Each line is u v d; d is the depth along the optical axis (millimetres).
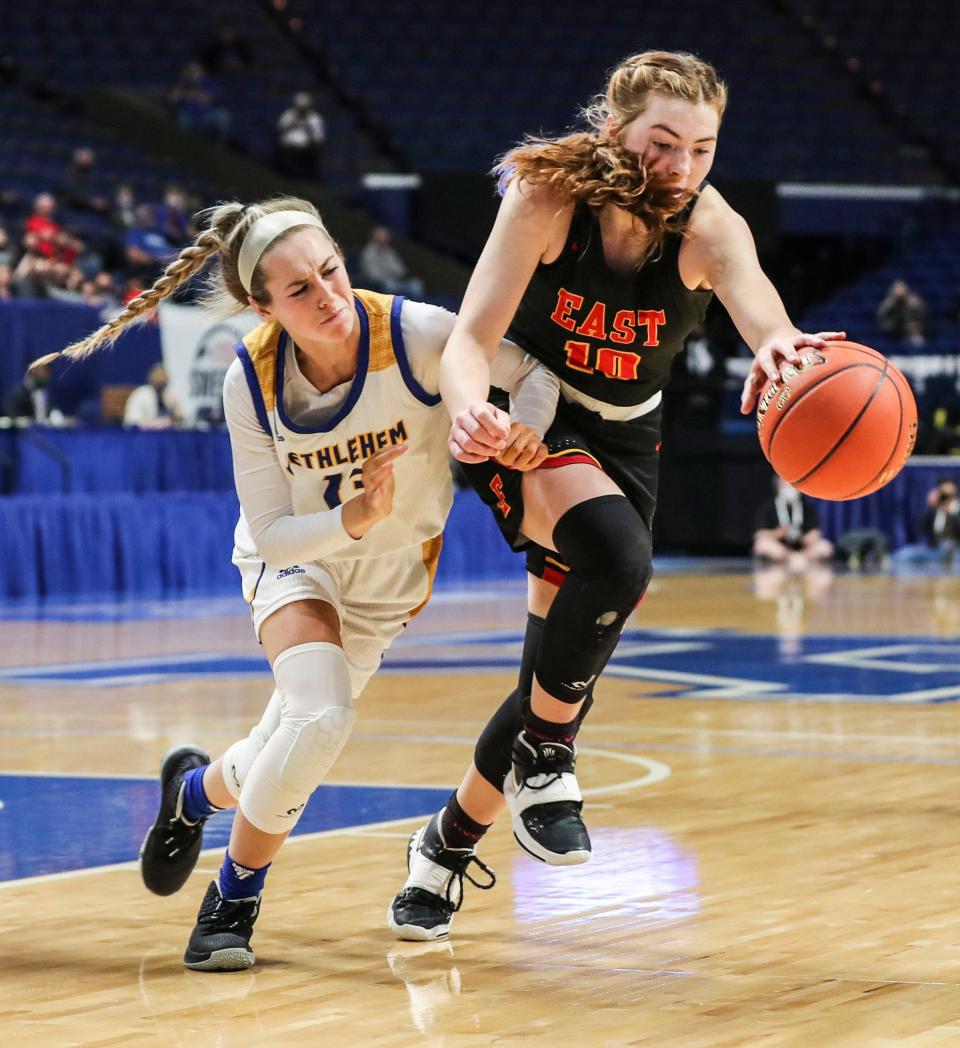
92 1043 3213
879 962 3729
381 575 4031
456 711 8773
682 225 3574
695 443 23656
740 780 6465
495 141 27062
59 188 22578
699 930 4090
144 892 4688
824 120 28734
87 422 18016
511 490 3797
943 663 10930
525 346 3852
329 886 4715
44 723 8422
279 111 27047
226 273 3816
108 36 26875
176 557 18062
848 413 3344
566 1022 3309
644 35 29438
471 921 4281
